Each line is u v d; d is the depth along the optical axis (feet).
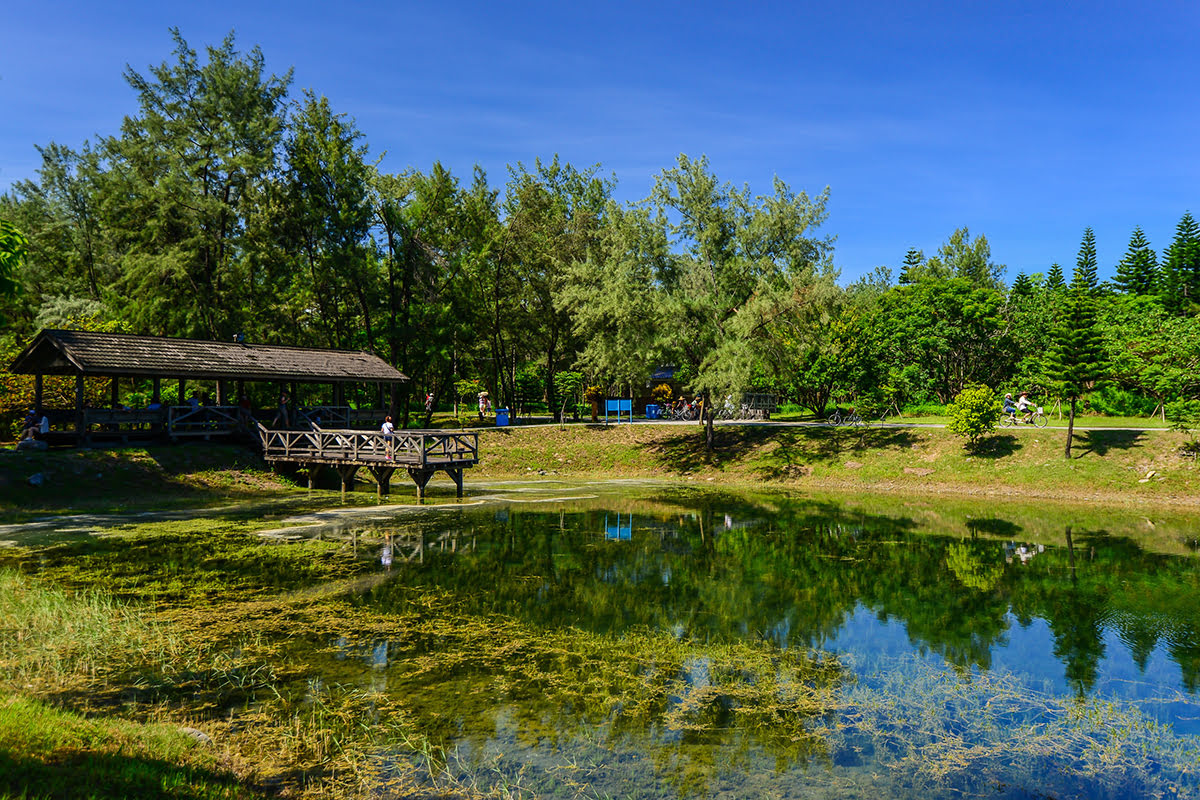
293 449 85.25
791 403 172.14
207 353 87.92
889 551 55.72
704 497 87.10
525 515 71.56
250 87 121.70
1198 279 202.49
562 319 144.46
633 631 34.76
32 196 158.92
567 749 22.29
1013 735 23.95
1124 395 117.19
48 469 68.28
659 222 108.47
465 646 31.89
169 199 112.88
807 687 27.94
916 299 147.74
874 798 19.71
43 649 29.45
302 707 24.80
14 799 13.92
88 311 119.75
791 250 104.53
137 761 17.69
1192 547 56.80
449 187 132.46
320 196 119.03
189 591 39.75
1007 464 89.61
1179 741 23.59
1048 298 145.48
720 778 20.66
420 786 19.71
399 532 60.13
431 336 131.23
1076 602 41.11
